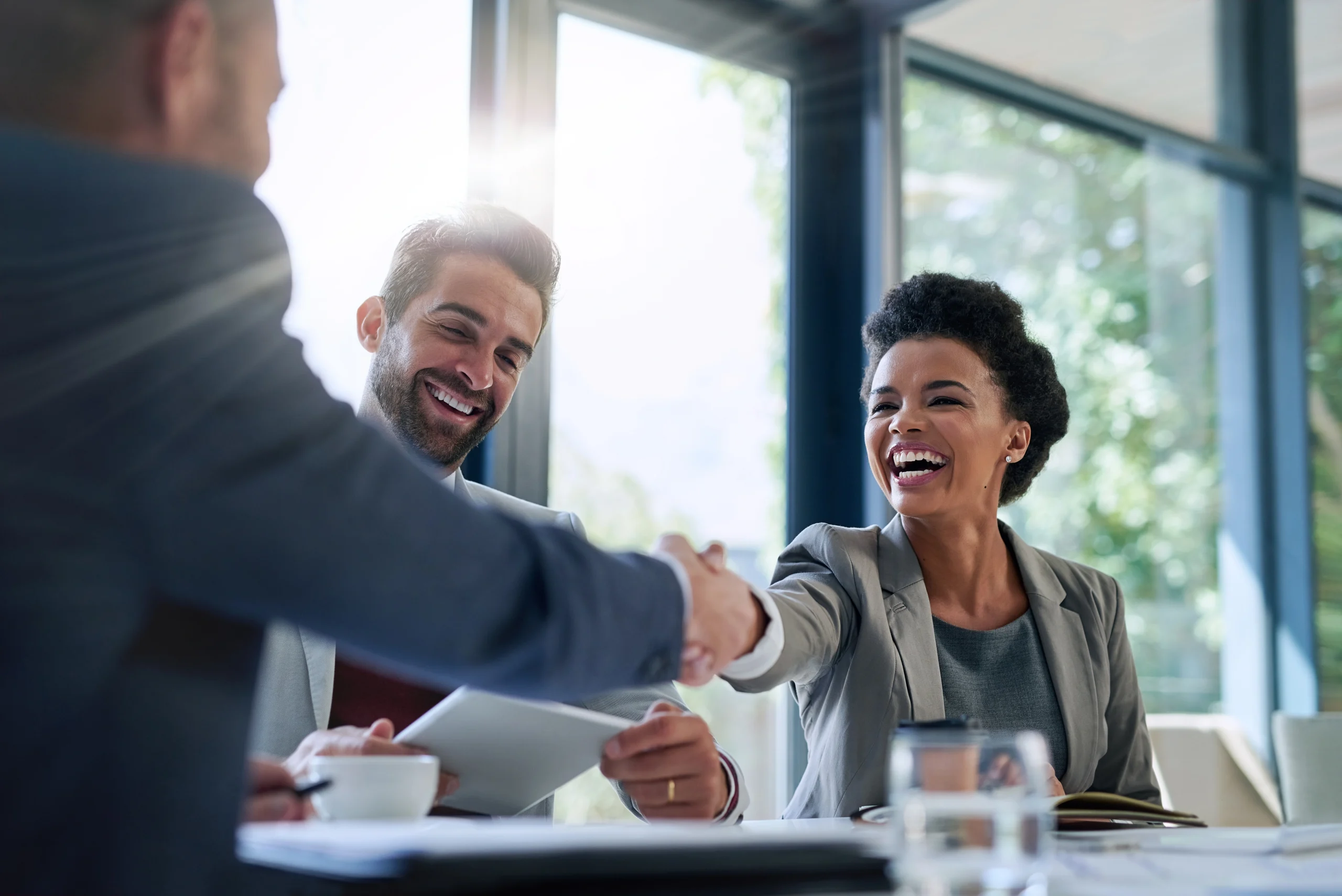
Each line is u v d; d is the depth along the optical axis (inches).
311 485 23.6
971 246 128.9
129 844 21.5
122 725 21.7
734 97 121.0
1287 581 146.9
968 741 25.3
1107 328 137.0
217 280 23.2
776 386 121.6
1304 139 153.8
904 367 69.0
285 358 24.1
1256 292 150.3
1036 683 66.6
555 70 106.3
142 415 21.9
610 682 30.1
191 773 22.4
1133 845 36.9
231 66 25.3
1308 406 149.1
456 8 100.8
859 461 122.8
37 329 21.5
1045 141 135.2
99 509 21.5
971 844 24.5
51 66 23.7
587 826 31.9
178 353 22.5
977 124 130.9
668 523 112.6
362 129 94.0
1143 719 70.8
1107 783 69.3
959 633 67.2
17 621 20.6
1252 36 151.9
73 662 21.0
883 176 123.9
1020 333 70.2
